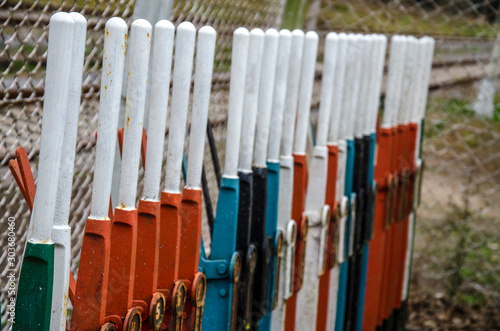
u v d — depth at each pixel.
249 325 2.96
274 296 3.17
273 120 3.07
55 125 1.78
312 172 3.48
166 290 2.39
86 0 3.06
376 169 4.41
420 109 5.05
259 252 2.99
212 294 2.78
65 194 1.88
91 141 3.54
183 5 3.95
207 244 4.30
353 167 3.95
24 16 2.70
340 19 6.68
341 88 3.56
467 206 6.72
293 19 6.16
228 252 2.77
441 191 9.13
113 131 1.98
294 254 3.38
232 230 2.76
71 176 1.89
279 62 3.02
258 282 3.01
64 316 1.89
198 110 2.47
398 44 4.30
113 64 1.95
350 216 3.90
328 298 3.82
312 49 3.22
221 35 4.38
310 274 3.56
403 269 5.16
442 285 6.52
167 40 2.19
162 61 2.19
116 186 2.71
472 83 9.60
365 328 4.55
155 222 2.24
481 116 9.49
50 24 1.76
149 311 2.22
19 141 3.02
